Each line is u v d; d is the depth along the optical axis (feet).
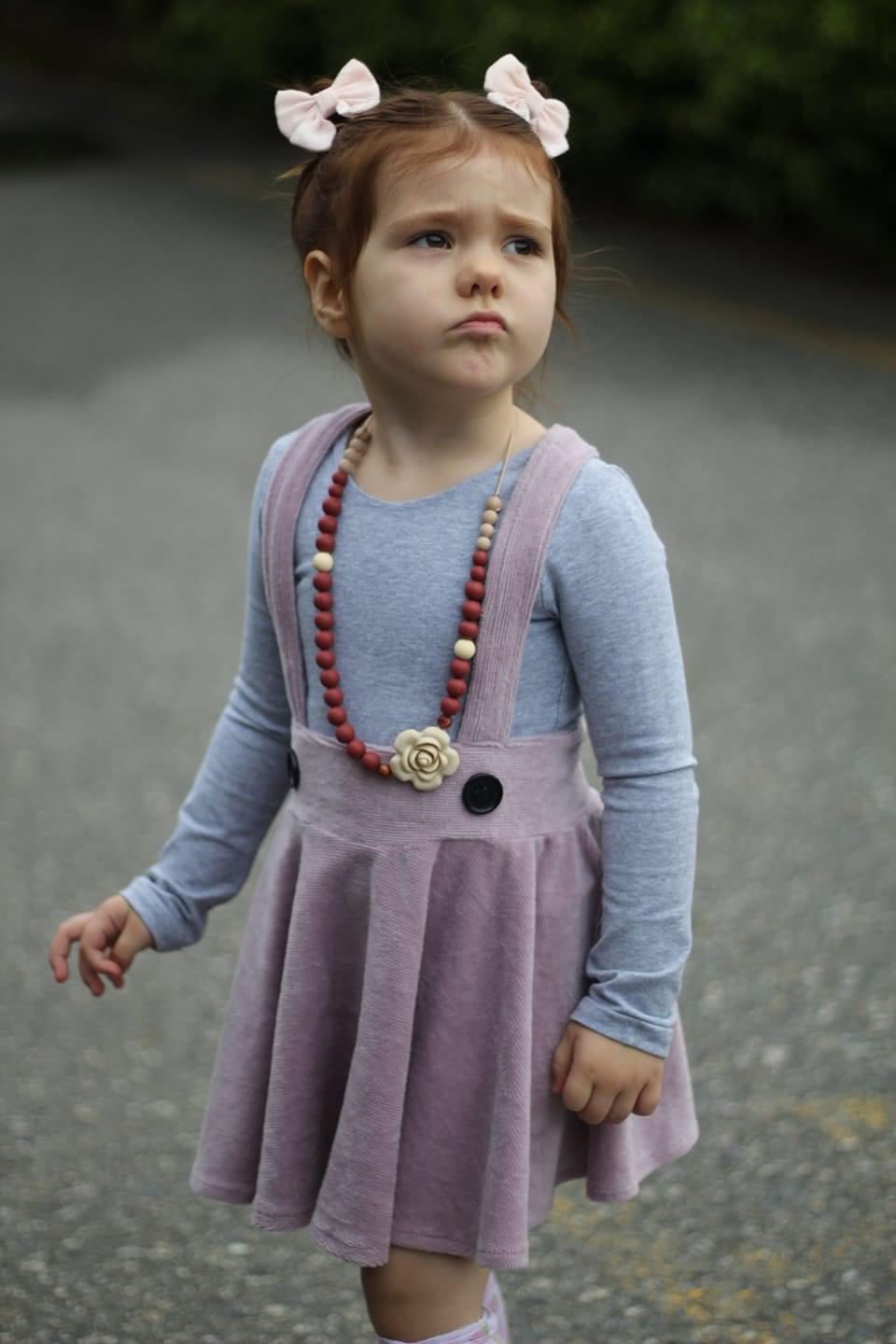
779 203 36.81
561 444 8.04
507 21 37.99
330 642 8.21
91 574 23.61
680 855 7.98
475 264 7.64
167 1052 13.55
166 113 57.00
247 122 55.16
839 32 31.53
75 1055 13.52
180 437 29.09
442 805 8.00
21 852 16.67
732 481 25.29
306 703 8.50
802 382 29.48
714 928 14.89
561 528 7.88
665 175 38.42
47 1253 11.25
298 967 8.32
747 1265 10.94
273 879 8.63
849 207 35.01
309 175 8.32
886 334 31.94
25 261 40.16
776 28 33.14
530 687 8.04
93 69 65.67
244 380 31.73
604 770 8.11
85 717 19.54
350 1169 8.18
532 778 8.09
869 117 32.58
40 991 14.39
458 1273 8.50
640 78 37.19
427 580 7.99
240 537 24.91
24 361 33.19
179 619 22.16
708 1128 12.29
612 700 7.93
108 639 21.56
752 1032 13.43
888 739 18.16
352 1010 8.41
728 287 34.94
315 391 31.09
